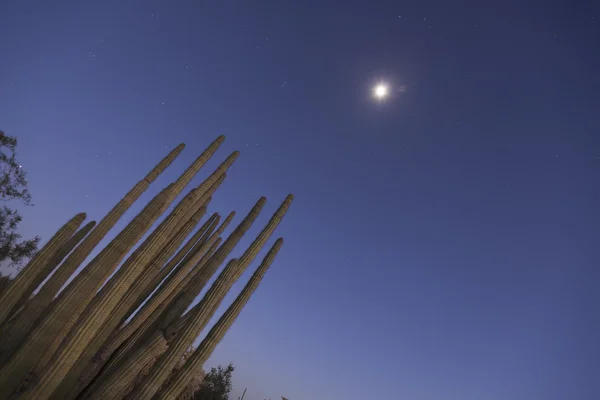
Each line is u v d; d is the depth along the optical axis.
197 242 11.30
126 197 8.56
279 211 8.28
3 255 17.52
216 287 6.94
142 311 8.91
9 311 8.34
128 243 7.50
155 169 9.11
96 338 7.62
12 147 16.88
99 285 7.12
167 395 5.92
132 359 7.12
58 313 6.48
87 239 8.29
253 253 7.64
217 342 6.58
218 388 37.88
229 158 10.12
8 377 5.84
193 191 8.80
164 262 8.73
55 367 5.81
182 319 7.62
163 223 7.72
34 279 9.50
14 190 17.27
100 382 7.98
